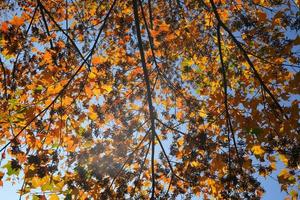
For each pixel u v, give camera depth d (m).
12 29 6.02
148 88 5.74
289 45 5.48
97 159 6.07
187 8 7.75
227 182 5.78
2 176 5.18
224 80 5.29
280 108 5.07
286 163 5.49
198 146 6.07
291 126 5.16
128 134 6.65
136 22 5.70
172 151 6.44
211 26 7.47
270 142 5.44
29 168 5.34
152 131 5.82
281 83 5.87
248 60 5.18
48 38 6.07
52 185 5.43
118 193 6.18
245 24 6.46
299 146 5.30
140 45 5.69
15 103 5.69
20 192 5.29
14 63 6.32
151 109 5.80
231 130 5.32
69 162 5.94
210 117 5.91
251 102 5.58
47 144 5.65
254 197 6.00
